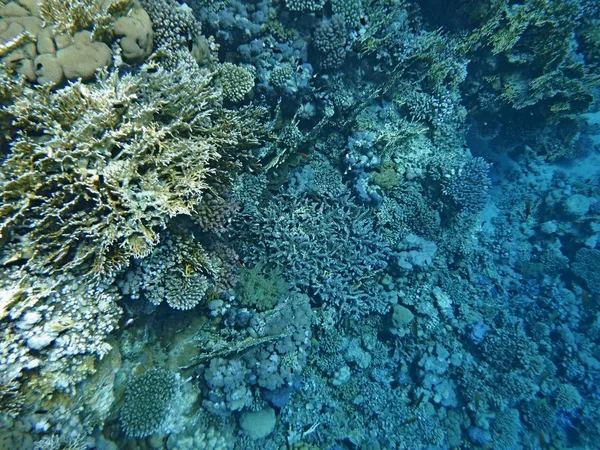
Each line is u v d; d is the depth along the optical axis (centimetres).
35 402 70
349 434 154
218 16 112
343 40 126
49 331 71
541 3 153
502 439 180
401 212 167
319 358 154
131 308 88
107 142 73
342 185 150
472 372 192
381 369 173
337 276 146
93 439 79
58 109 69
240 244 126
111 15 80
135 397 92
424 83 162
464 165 175
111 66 81
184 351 109
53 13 72
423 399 173
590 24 175
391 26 141
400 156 161
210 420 114
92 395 82
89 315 76
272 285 127
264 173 125
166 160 76
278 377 119
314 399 149
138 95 81
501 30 157
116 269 76
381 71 146
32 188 68
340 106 139
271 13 118
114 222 74
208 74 97
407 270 160
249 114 115
